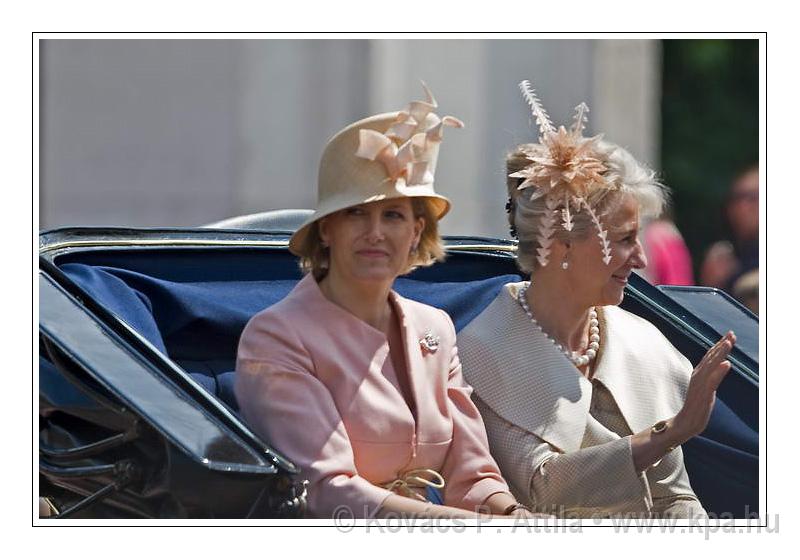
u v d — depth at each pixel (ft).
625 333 32.76
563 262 30.96
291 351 27.76
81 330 26.89
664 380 32.63
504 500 28.73
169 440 24.38
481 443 29.58
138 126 73.20
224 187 74.28
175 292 31.27
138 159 73.26
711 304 37.76
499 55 74.13
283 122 74.28
